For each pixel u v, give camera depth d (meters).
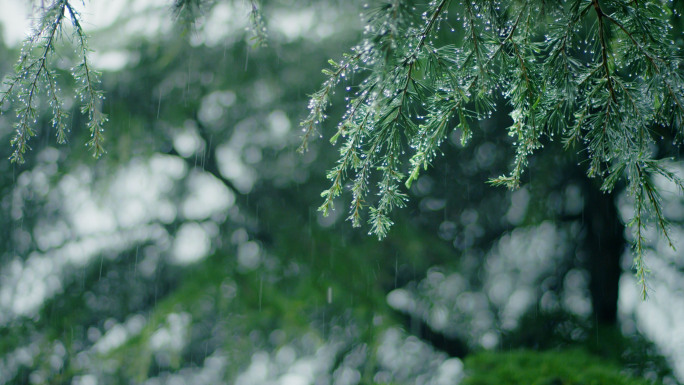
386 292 7.46
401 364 6.40
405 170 6.48
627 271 6.98
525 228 6.76
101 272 7.71
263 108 7.06
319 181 7.02
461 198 7.04
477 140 6.61
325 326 6.72
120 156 6.91
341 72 1.80
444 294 7.03
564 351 5.60
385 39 1.46
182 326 6.38
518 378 4.89
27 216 7.63
